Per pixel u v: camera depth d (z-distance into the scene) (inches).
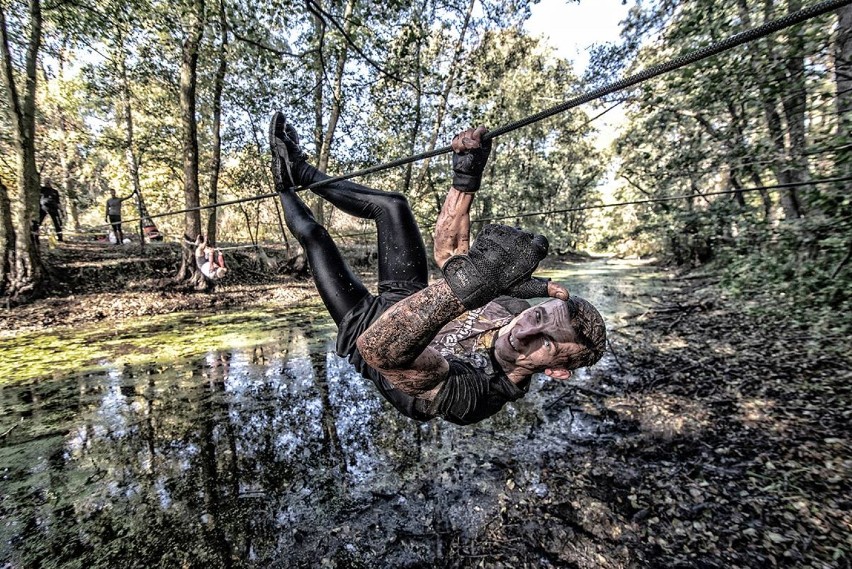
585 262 1205.1
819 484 153.9
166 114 604.4
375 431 201.8
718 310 402.6
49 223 658.8
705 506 148.8
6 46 376.2
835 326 250.4
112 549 133.2
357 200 90.2
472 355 78.5
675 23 254.1
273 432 200.1
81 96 582.2
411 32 313.0
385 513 149.6
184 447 186.9
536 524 144.5
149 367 276.8
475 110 435.5
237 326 383.6
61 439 191.2
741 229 292.8
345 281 81.1
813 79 220.5
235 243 717.3
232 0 326.6
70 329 360.8
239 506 151.8
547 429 202.8
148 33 439.5
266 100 471.8
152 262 524.4
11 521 143.1
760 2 217.0
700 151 293.0
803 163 227.5
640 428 201.0
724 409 211.9
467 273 52.5
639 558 130.6
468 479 166.4
